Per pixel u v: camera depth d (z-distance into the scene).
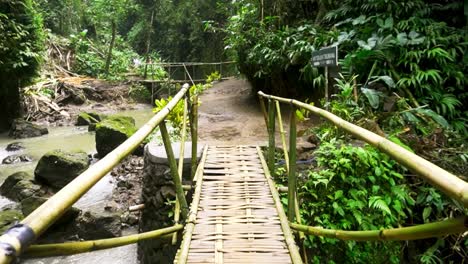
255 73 6.37
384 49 4.18
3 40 7.98
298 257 2.00
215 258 2.05
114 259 4.03
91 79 12.88
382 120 3.69
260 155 3.74
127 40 19.05
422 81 4.01
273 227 2.40
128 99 12.11
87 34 16.80
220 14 14.24
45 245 1.11
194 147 3.29
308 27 5.25
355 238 1.43
